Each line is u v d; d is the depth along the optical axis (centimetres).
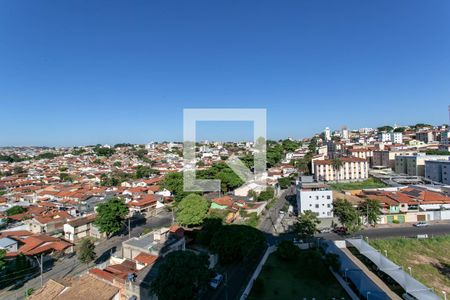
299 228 5234
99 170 15200
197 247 4922
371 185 9988
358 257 4644
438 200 6819
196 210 5778
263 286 3747
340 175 11162
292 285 3797
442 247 4962
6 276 4153
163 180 9844
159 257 3953
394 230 5884
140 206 7612
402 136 19750
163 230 4741
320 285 3794
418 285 3472
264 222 6675
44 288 3347
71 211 6894
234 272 4219
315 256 4150
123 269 3853
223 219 6216
